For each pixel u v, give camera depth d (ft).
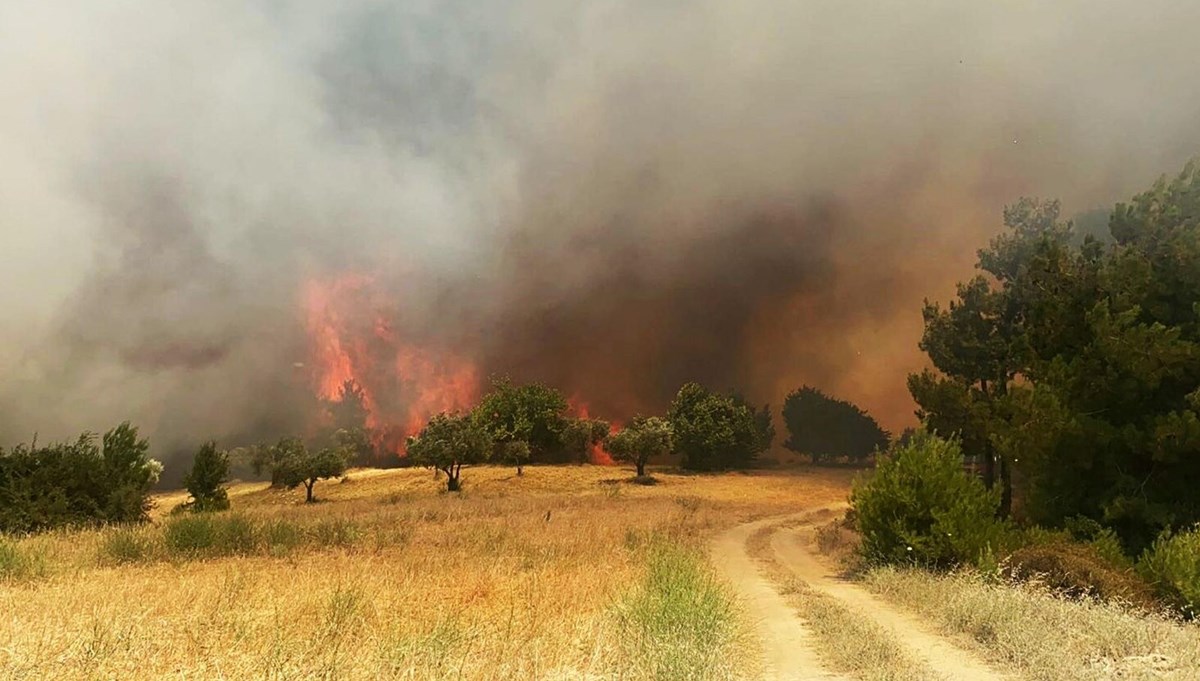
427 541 79.77
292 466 209.56
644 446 253.03
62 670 22.25
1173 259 79.71
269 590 39.96
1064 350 87.30
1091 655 32.07
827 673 29.58
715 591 40.27
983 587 47.34
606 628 30.45
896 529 64.69
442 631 27.81
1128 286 81.00
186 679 22.22
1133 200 87.51
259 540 69.31
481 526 99.35
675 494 211.00
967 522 63.41
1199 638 35.40
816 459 380.99
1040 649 32.07
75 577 46.98
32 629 27.73
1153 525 73.05
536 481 242.58
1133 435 75.20
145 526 90.27
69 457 103.96
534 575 51.70
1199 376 75.61
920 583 53.98
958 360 123.54
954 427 115.34
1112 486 77.77
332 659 23.39
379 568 54.19
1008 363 120.06
